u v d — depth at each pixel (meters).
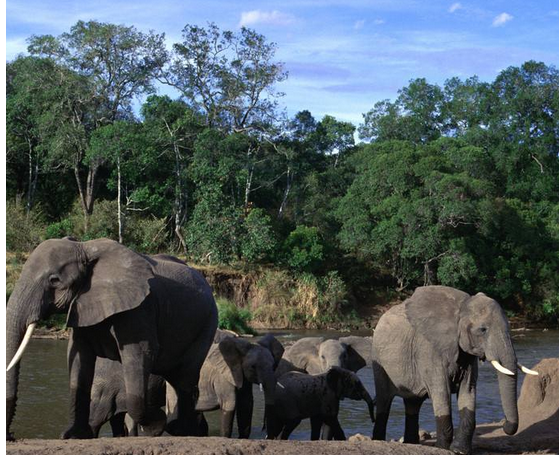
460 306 10.91
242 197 54.47
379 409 12.25
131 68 49.69
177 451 7.74
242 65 55.88
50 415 15.41
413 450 9.34
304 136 60.91
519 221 54.41
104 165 51.78
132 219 49.47
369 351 15.38
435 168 51.34
